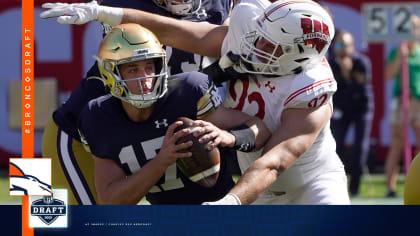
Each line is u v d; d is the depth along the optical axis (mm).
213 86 10578
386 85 30109
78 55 30609
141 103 10000
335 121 25703
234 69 11086
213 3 12750
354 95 25406
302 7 10430
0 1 31000
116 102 10445
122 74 10039
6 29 31109
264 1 10953
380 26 24391
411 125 26891
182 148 9688
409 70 26594
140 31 10102
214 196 11164
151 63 10070
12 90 31125
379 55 30094
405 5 24250
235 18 10820
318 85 10508
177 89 10359
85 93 12953
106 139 10359
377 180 28766
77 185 12938
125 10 11031
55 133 13266
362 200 23703
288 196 11852
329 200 11430
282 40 10305
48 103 30594
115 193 10008
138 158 10445
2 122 31297
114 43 10016
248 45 10602
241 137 10109
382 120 30172
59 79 30625
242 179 9789
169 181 10805
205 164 9930
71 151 12930
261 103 10953
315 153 11430
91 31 30594
